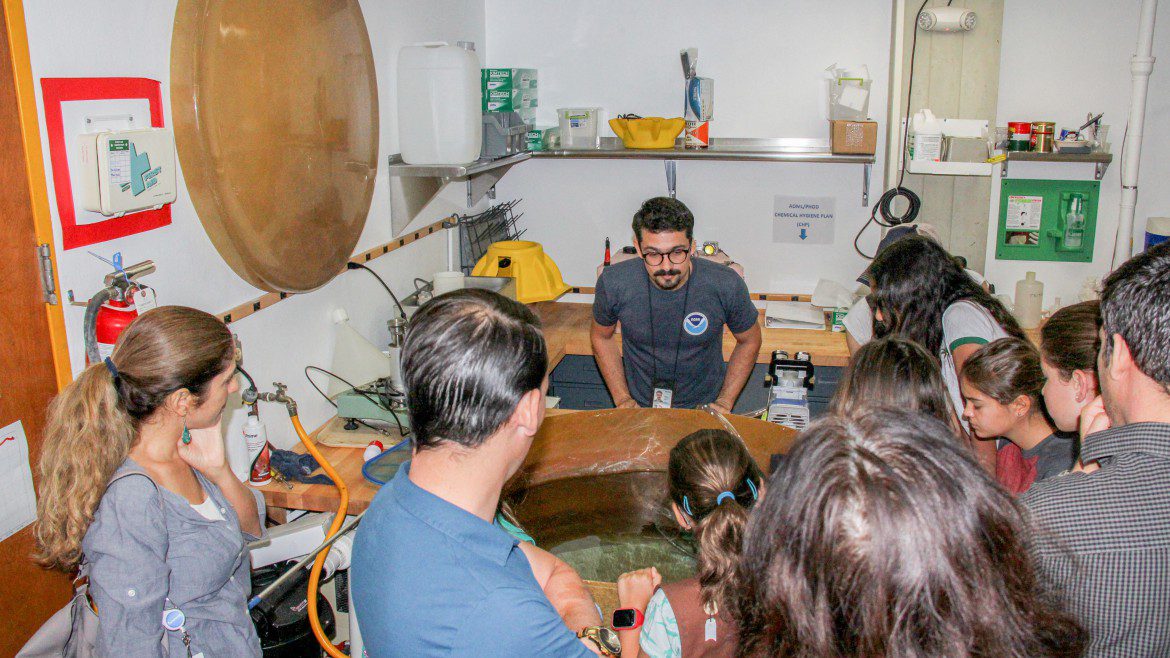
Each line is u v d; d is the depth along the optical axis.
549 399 3.35
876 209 3.78
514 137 3.62
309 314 2.73
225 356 1.65
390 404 2.58
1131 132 3.60
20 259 1.70
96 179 1.80
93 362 1.78
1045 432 1.75
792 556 0.82
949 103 3.74
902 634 0.78
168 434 1.60
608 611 1.69
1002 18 3.65
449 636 0.99
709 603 1.26
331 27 2.55
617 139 4.09
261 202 2.29
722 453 1.42
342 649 2.27
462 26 3.79
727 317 2.91
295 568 1.79
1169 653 1.11
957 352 1.97
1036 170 3.80
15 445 1.72
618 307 2.91
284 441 2.62
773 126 3.94
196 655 1.62
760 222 4.05
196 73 2.05
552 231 4.26
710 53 3.91
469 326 1.04
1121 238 3.71
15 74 1.65
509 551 1.07
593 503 2.21
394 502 1.08
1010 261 3.92
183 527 1.60
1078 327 1.49
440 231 3.70
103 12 1.86
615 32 3.97
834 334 3.69
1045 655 0.85
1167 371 1.09
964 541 0.78
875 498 0.78
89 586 1.62
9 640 1.76
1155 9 3.48
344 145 2.68
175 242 2.13
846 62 3.81
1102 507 1.11
